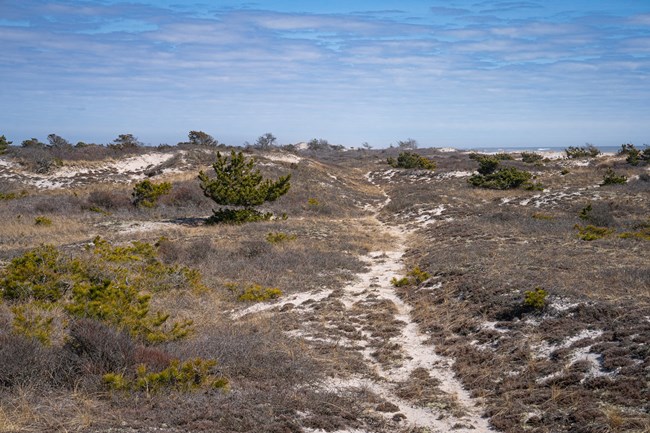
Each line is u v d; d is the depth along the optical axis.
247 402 7.40
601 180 37.62
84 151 47.72
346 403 7.93
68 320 10.01
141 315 9.98
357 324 12.27
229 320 12.73
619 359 8.17
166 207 31.83
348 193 41.84
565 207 27.73
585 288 11.44
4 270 14.94
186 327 11.49
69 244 21.12
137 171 45.50
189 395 7.48
